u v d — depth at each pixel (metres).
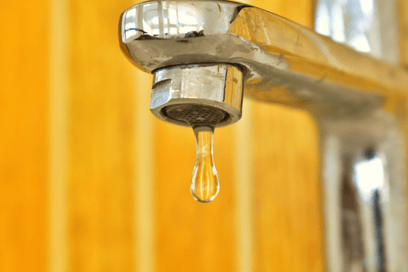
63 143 0.55
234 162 0.60
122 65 0.59
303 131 0.61
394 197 0.38
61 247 0.54
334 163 0.39
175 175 0.59
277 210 0.60
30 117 0.55
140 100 0.59
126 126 0.58
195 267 0.57
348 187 0.38
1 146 0.53
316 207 0.60
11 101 0.54
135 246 0.56
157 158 0.58
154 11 0.29
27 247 0.53
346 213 0.39
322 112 0.36
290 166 0.61
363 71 0.33
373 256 0.38
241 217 0.60
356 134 0.37
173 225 0.57
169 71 0.29
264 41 0.29
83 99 0.56
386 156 0.37
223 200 0.59
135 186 0.57
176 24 0.29
